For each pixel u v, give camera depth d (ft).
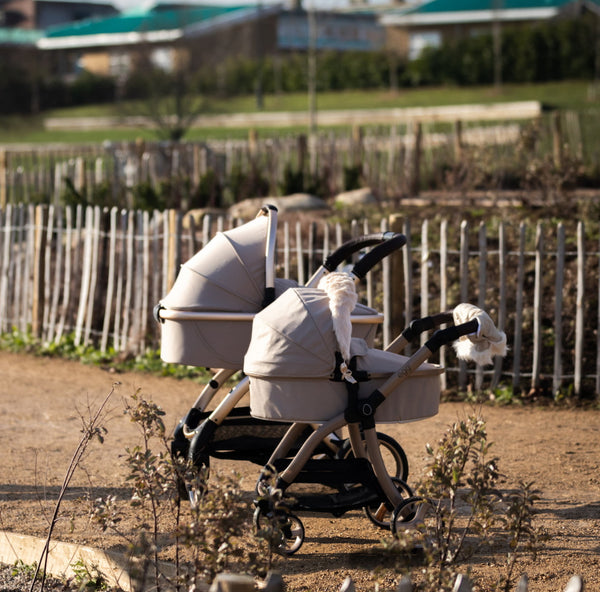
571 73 313.32
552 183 85.66
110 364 65.16
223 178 110.32
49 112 345.92
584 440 45.21
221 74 344.08
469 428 26.40
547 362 56.70
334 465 30.27
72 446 44.55
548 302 61.05
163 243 68.90
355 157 118.01
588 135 125.29
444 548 25.43
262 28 401.49
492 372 56.08
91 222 69.51
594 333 58.13
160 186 101.76
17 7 490.49
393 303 57.72
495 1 315.58
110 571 28.91
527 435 46.24
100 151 125.39
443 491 28.86
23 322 73.51
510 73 322.14
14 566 31.12
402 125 197.57
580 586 20.67
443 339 28.19
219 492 24.91
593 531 32.27
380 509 32.73
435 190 110.83
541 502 35.55
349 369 28.48
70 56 384.88
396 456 34.73
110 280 67.10
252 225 33.81
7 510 34.86
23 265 76.64
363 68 345.72
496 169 103.24
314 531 33.12
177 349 31.99
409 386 29.35
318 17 421.59
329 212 91.71
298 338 28.09
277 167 112.98
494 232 72.84
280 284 33.42
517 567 28.76
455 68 328.29
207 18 381.40
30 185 108.78
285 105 325.42
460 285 60.75
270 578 19.99
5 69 340.39
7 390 57.77
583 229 53.36
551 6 343.26
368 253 31.32
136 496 26.99
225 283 31.81
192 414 34.47
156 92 231.91
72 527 30.14
